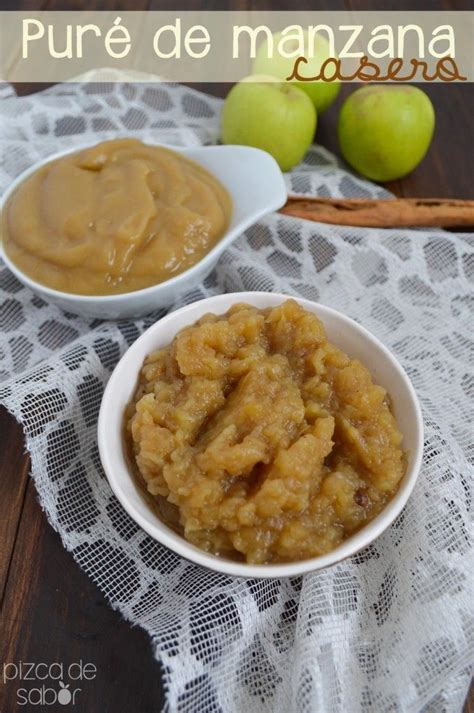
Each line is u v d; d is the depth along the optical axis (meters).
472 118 0.67
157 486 0.43
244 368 0.45
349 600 0.45
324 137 0.67
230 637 0.44
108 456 0.43
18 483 0.49
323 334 0.47
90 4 0.75
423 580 0.44
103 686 0.43
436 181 0.63
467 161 0.64
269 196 0.54
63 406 0.49
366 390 0.45
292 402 0.44
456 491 0.46
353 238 0.58
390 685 0.42
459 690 0.42
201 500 0.42
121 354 0.52
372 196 0.62
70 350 0.51
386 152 0.60
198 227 0.52
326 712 0.41
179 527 0.44
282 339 0.47
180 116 0.67
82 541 0.47
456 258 0.57
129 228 0.51
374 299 0.57
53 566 0.46
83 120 0.66
